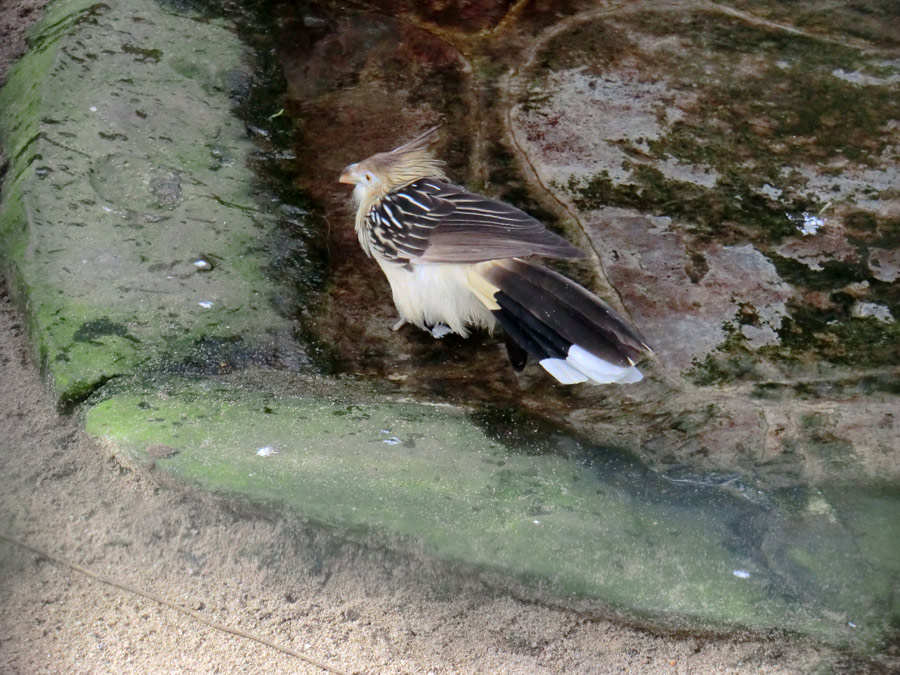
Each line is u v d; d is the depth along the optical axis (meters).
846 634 5.71
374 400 7.01
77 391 6.85
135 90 9.09
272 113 9.34
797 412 6.95
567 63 9.96
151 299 7.43
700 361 7.38
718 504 6.23
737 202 8.62
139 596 6.02
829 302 7.81
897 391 7.12
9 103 9.05
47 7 10.12
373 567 6.01
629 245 8.26
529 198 8.66
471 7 10.49
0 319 7.52
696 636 5.80
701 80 9.77
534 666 5.76
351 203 8.67
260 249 8.03
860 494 6.30
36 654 5.72
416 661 5.79
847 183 8.80
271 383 7.07
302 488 6.12
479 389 7.29
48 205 7.92
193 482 6.19
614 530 6.01
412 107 9.52
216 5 10.09
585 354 6.79
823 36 10.22
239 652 5.79
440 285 7.44
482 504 6.10
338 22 10.21
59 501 6.39
